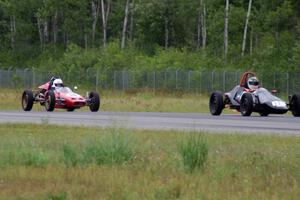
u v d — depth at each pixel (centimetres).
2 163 4081
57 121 7950
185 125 7294
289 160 4247
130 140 4438
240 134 5966
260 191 3198
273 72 17888
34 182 3462
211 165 3962
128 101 13688
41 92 10962
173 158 4134
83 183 3416
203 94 17525
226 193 3114
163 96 17075
